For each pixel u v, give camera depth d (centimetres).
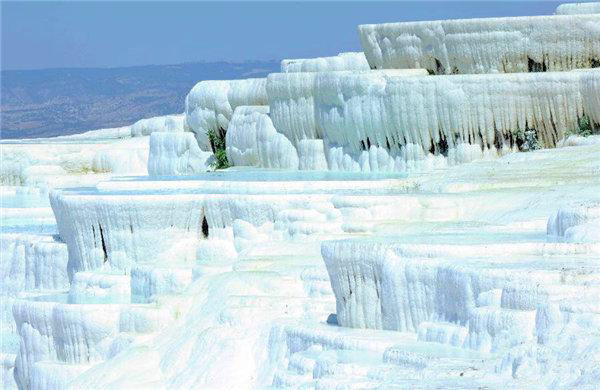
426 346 10088
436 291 10744
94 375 12562
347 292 11325
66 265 15875
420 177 15038
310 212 14162
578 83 15312
